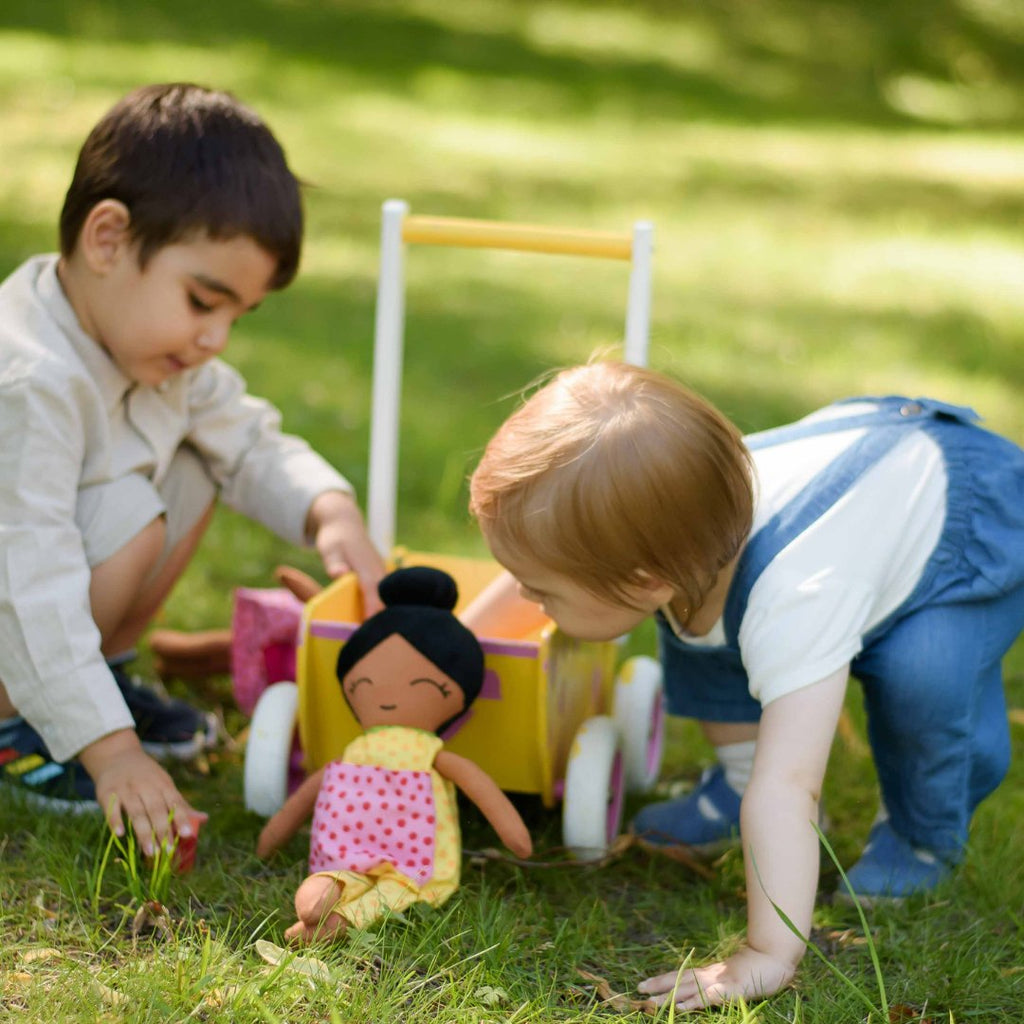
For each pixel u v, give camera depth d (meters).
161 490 2.29
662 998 1.61
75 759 2.04
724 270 6.79
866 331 5.74
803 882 1.66
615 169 9.11
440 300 5.62
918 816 1.95
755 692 1.79
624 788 2.26
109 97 8.32
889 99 14.01
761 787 1.71
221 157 2.02
